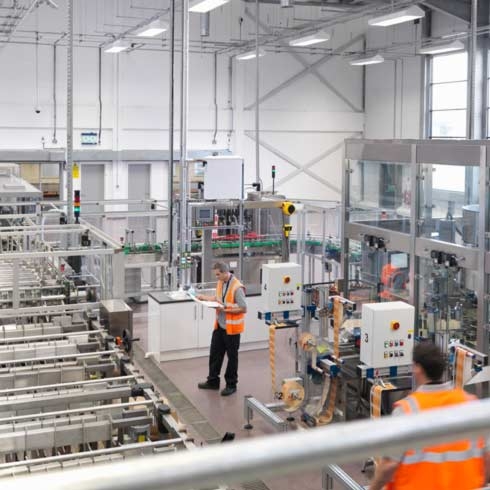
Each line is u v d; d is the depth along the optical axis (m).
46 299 5.60
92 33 13.80
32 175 13.76
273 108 15.64
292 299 6.89
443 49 12.23
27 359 4.43
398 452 0.70
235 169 8.95
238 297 7.24
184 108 7.86
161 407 3.77
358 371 5.32
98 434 3.67
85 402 4.05
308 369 6.34
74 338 4.93
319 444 0.65
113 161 14.27
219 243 9.26
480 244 5.95
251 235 9.41
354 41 16.02
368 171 7.36
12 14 12.77
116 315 5.15
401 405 2.61
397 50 15.17
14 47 13.33
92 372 4.47
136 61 14.27
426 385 2.62
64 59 13.73
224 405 7.11
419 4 13.97
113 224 11.76
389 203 7.09
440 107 14.50
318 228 11.80
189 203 8.67
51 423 3.66
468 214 6.13
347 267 7.77
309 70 15.76
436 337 6.57
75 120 13.94
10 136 13.52
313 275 10.45
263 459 0.63
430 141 6.43
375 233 7.23
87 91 13.99
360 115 16.28
